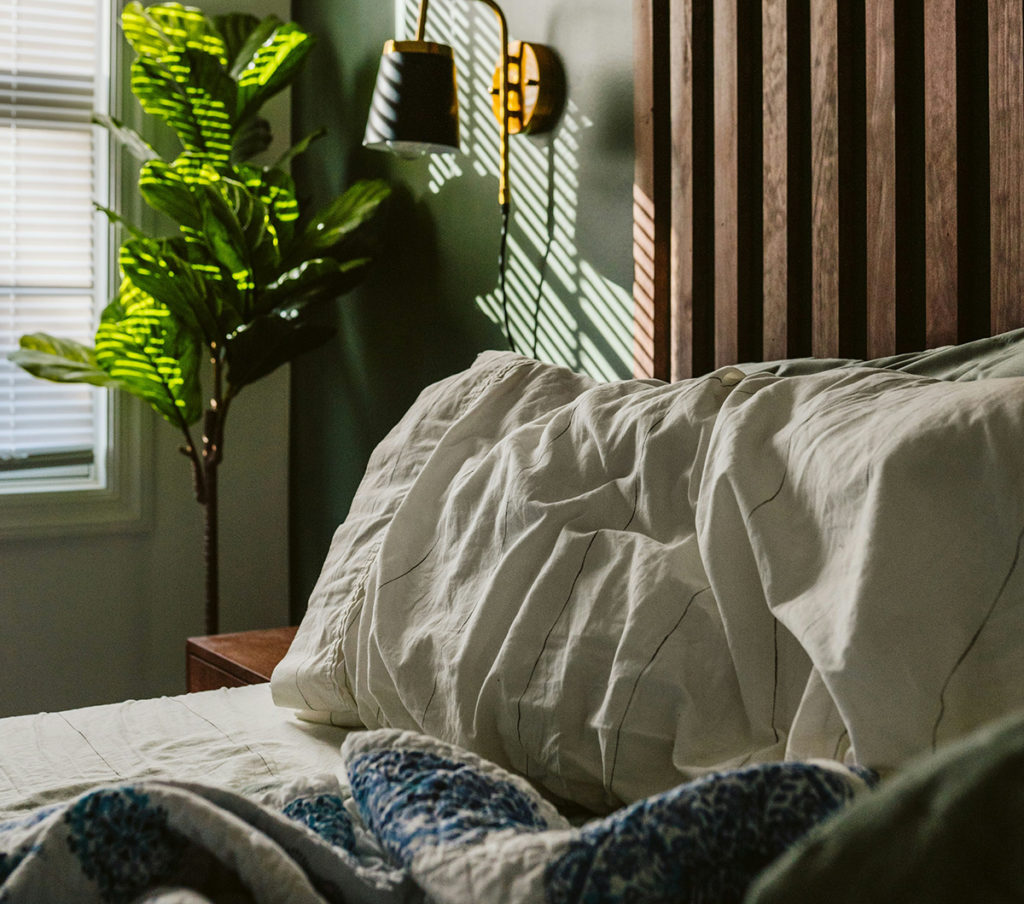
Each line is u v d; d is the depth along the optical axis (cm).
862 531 81
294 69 276
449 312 243
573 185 202
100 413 299
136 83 253
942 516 79
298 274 266
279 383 314
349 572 140
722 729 91
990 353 112
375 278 272
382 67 210
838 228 143
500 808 69
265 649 199
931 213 130
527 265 216
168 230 300
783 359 153
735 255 161
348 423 285
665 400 117
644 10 178
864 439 88
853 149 145
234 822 62
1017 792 33
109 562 295
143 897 61
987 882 33
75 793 107
